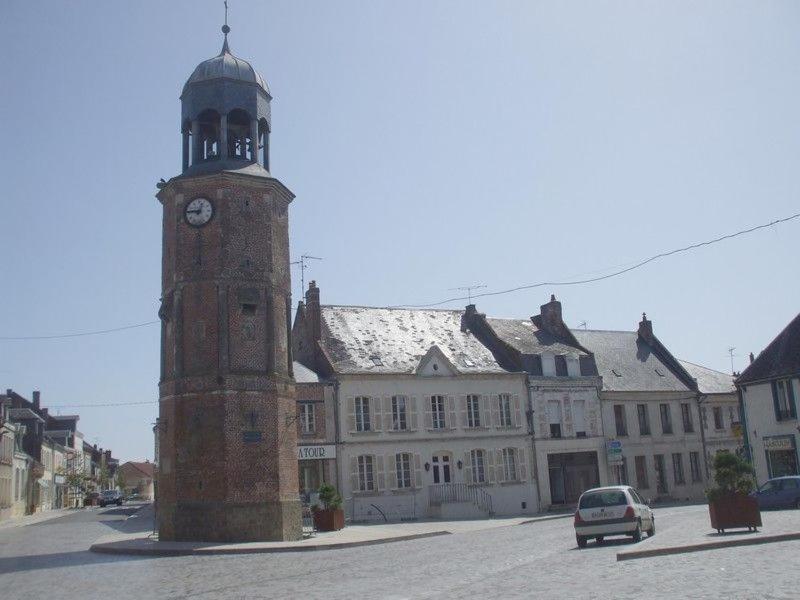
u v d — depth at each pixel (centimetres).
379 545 2389
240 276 2734
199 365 2670
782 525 1989
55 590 1487
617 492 1997
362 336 4250
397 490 3938
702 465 4956
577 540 1980
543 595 1091
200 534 2556
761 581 1084
